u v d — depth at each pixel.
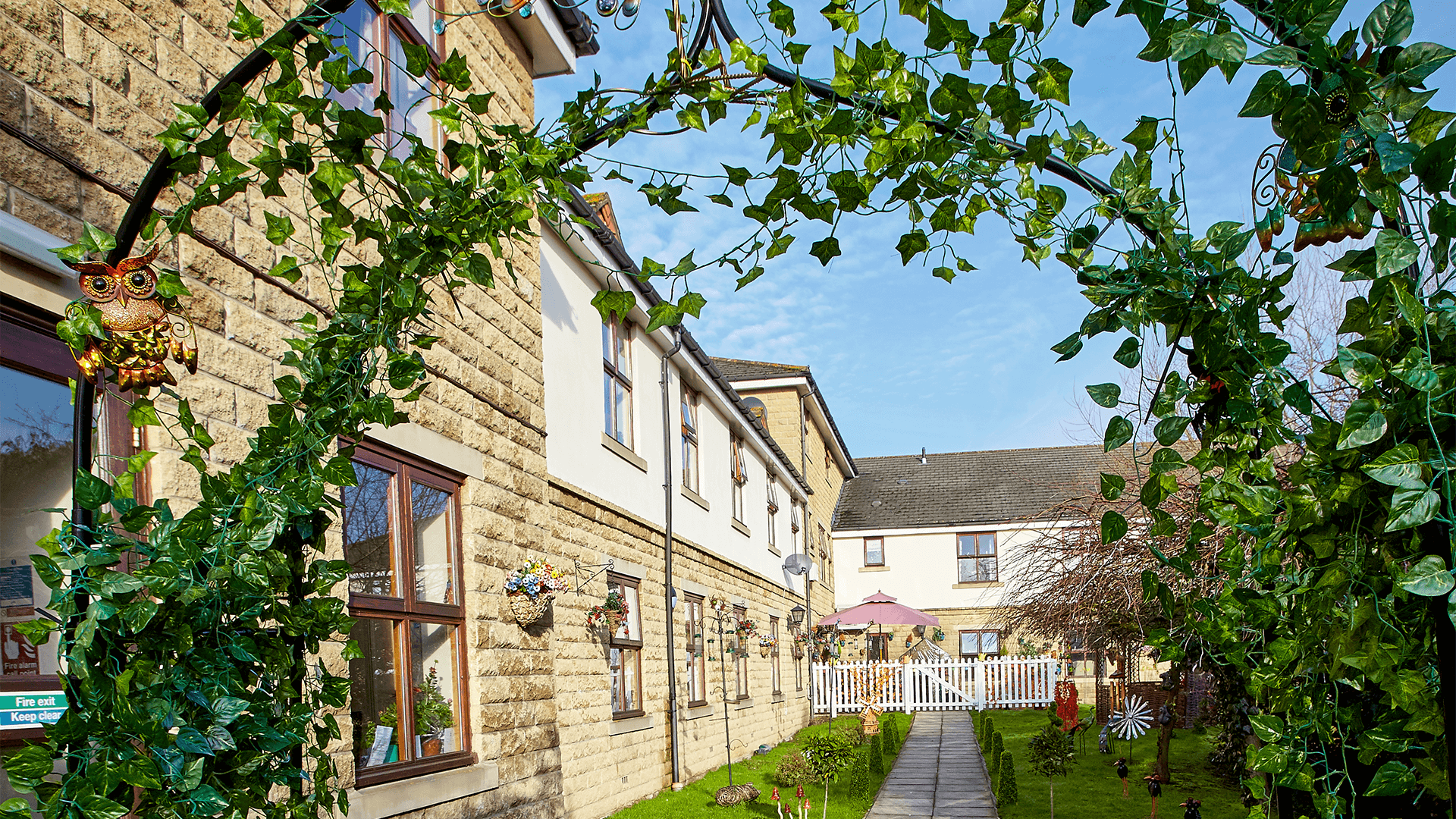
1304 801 2.61
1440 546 2.06
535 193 3.07
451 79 2.72
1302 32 2.01
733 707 14.82
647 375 11.69
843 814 10.12
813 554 24.75
